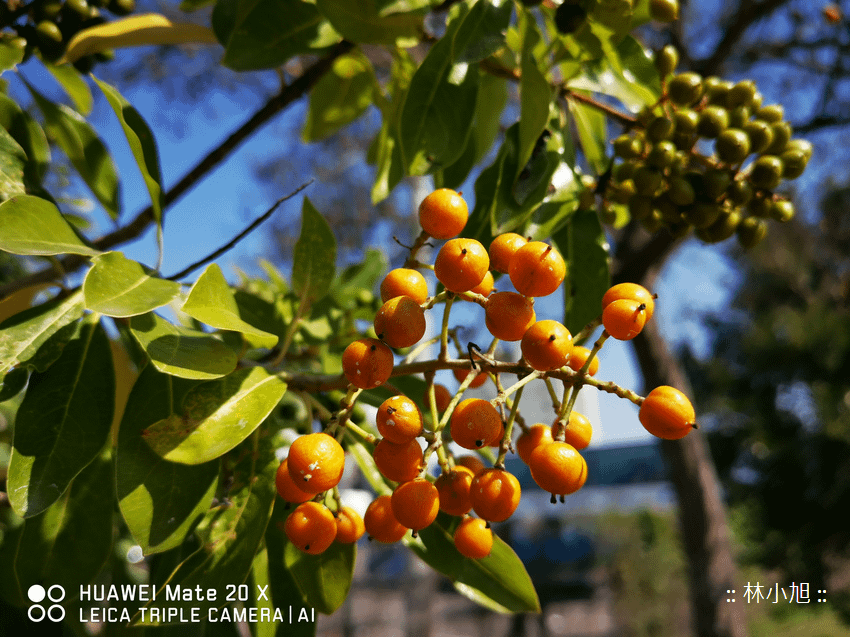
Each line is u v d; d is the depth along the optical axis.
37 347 0.16
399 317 0.12
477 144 0.27
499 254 0.14
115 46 0.23
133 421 0.15
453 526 0.18
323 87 0.31
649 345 0.57
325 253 0.19
